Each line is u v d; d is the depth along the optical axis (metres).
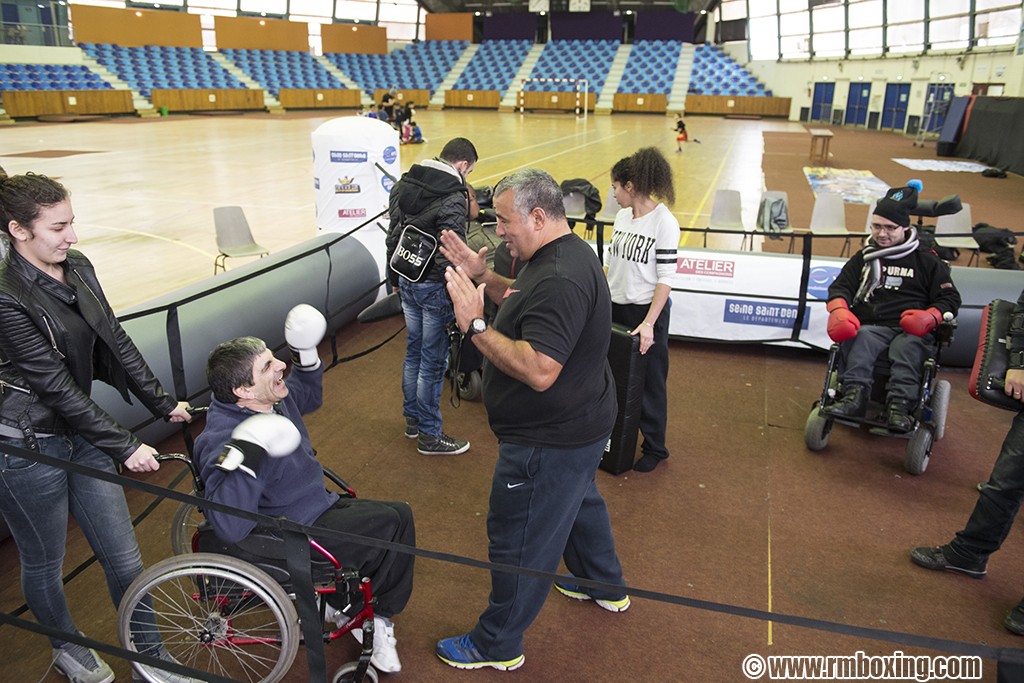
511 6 36.38
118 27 27.56
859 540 3.13
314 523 2.18
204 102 28.70
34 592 2.20
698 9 34.16
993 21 18.77
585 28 36.06
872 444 3.98
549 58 35.38
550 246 2.03
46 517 2.10
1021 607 2.62
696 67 33.44
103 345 2.24
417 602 2.78
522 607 2.28
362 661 2.19
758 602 2.76
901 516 3.31
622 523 3.24
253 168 14.22
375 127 5.89
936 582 2.88
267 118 27.30
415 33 37.88
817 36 28.41
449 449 3.82
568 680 2.40
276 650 2.51
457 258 2.41
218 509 1.85
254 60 31.70
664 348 3.52
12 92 22.75
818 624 1.60
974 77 19.41
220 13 31.28
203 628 2.19
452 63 36.19
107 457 2.24
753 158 16.81
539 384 1.92
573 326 1.94
